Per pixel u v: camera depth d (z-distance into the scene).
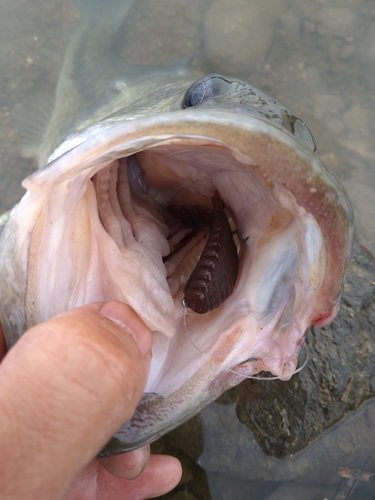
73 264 0.11
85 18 0.34
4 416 0.07
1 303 0.11
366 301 0.20
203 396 0.11
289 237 0.11
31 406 0.07
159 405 0.11
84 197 0.11
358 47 0.31
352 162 0.28
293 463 0.19
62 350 0.08
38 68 0.34
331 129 0.29
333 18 0.32
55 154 0.14
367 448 0.19
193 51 0.34
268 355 0.11
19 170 0.31
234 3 0.33
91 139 0.08
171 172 0.13
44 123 0.33
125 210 0.12
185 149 0.11
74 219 0.11
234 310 0.11
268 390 0.19
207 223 0.14
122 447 0.11
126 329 0.09
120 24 0.35
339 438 0.19
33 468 0.07
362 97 0.30
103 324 0.09
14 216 0.11
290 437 0.19
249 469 0.19
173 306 0.11
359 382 0.19
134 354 0.09
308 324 0.11
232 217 0.13
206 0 0.35
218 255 0.11
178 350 0.12
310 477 0.19
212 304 0.11
